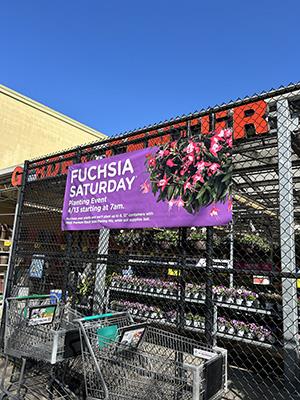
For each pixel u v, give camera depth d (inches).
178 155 124.6
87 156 179.3
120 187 143.1
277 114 132.2
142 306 185.5
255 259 205.3
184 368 79.5
